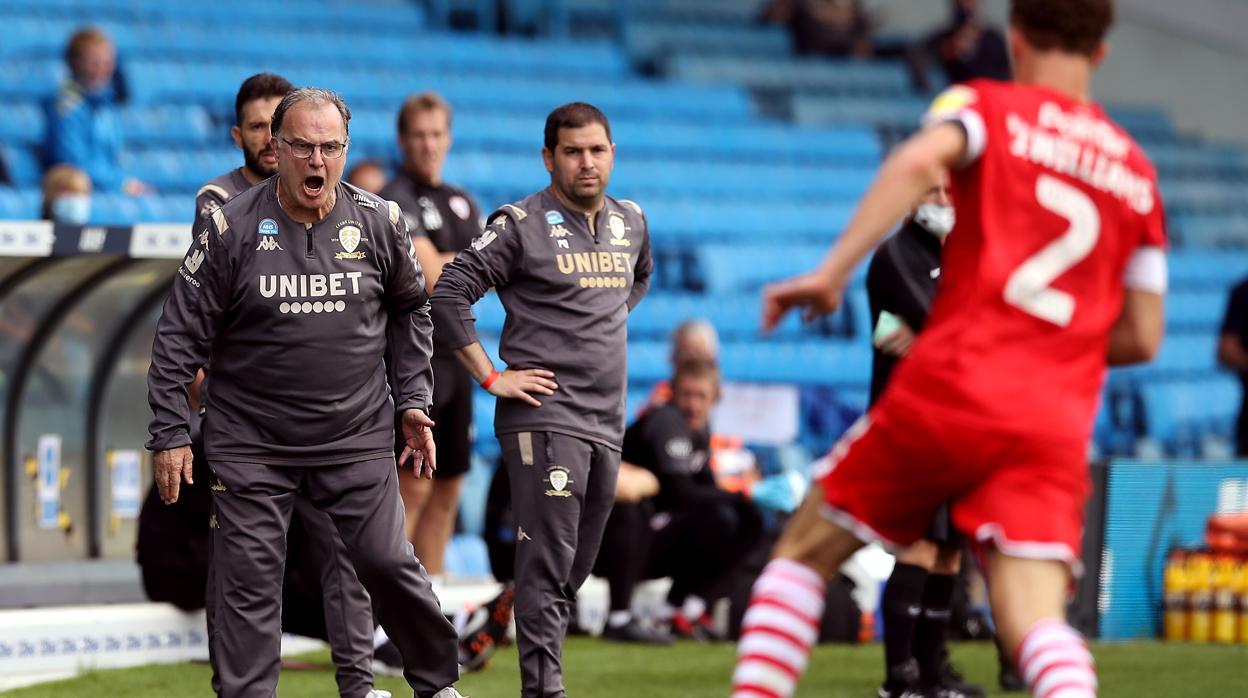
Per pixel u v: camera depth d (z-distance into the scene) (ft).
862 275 168.66
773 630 39.55
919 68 223.30
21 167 148.97
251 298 51.16
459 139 180.55
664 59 210.59
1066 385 38.04
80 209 100.63
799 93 212.64
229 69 173.47
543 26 211.20
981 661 84.17
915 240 63.72
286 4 191.83
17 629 73.67
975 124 37.52
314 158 50.11
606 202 61.36
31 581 80.23
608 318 59.36
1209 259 209.26
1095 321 38.52
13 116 153.69
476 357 58.03
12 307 87.10
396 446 78.38
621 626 88.89
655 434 91.56
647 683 73.46
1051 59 39.68
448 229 78.84
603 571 89.56
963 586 92.02
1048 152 37.93
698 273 168.14
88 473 91.56
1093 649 91.35
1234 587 96.48
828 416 140.87
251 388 51.98
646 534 89.51
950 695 67.31
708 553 91.09
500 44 200.54
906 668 67.31
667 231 179.93
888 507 38.81
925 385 37.81
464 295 58.34
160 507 77.20
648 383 150.61
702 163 192.13
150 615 77.71
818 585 40.06
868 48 225.15
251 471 52.08
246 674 52.03
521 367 58.75
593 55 207.10
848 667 81.20
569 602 59.31
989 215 37.81
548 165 60.29
